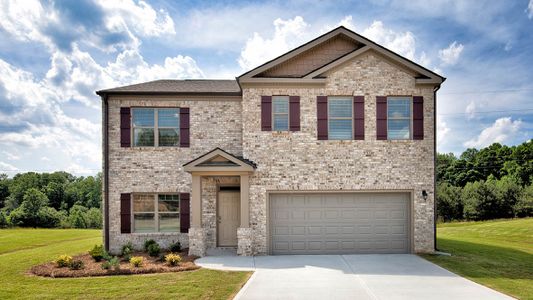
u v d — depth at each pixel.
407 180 14.05
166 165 14.82
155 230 14.84
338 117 14.29
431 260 12.75
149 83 17.27
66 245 17.11
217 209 14.75
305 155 14.06
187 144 14.91
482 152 61.88
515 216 39.66
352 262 12.35
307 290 9.15
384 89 14.24
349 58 14.20
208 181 14.73
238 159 13.33
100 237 21.84
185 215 14.70
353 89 14.23
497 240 20.69
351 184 14.00
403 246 14.05
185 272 11.00
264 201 13.92
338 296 8.68
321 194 14.12
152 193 14.88
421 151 14.14
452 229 28.70
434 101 14.27
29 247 17.95
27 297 8.70
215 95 14.97
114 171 14.71
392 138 14.26
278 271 11.08
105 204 14.58
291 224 14.03
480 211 40.88
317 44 14.68
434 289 9.26
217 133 15.00
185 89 15.44
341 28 14.59
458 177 59.66
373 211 14.09
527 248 16.91
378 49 14.19
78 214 56.34
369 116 14.21
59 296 8.77
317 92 14.23
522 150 56.03
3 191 76.50
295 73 14.86
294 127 14.12
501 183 44.22
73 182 79.75
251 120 14.14
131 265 11.66
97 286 9.57
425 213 13.98
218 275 10.60
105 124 14.70
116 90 14.72
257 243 13.82
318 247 14.01
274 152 14.06
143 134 15.02
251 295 8.75
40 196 55.97
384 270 11.26
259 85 14.20
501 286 9.61
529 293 8.97
